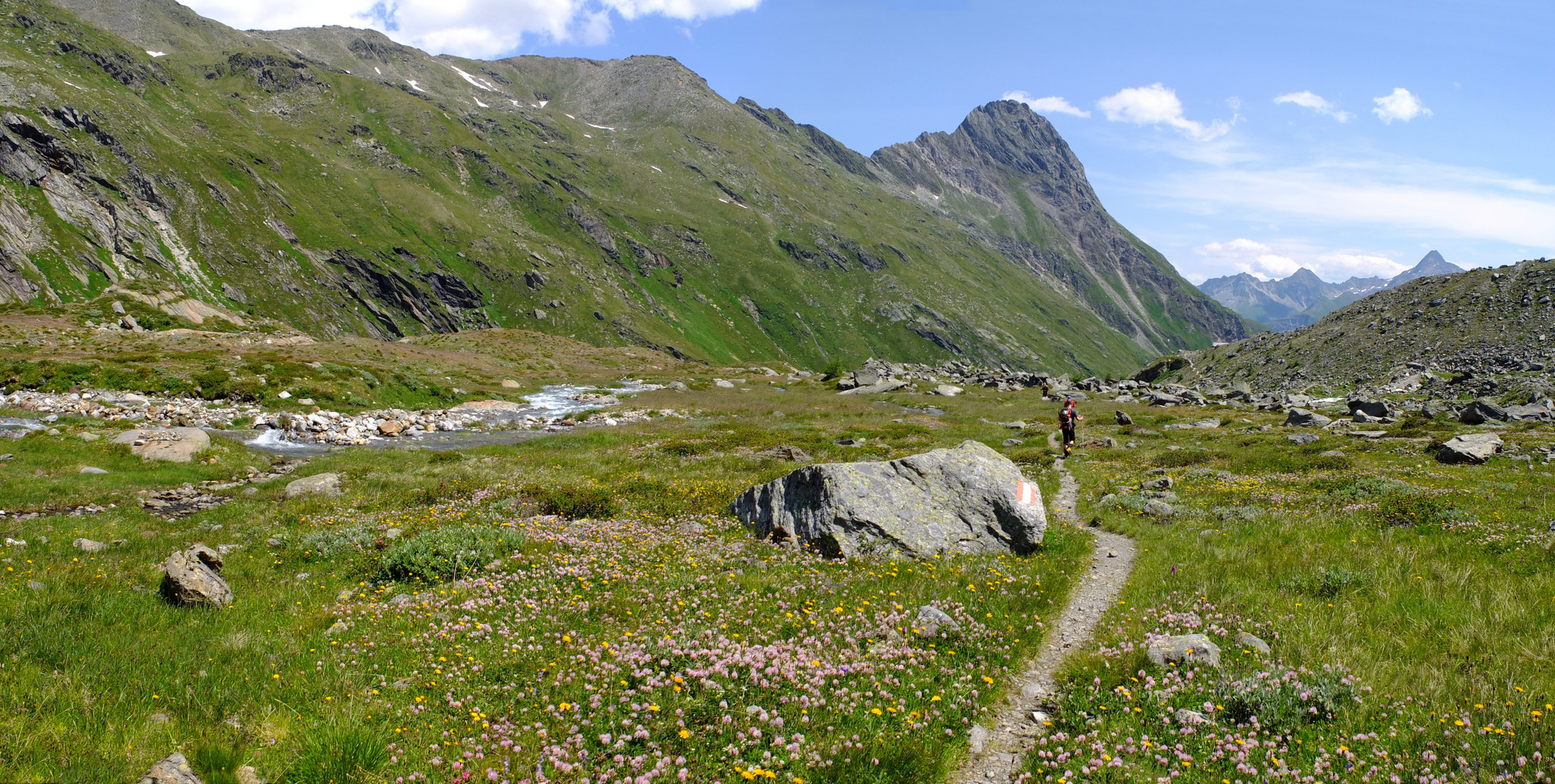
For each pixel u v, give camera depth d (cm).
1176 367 16162
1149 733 709
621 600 1078
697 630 941
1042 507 1514
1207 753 666
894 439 4072
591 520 1773
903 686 818
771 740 696
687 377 9438
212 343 7262
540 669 822
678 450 3444
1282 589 1117
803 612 1052
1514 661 798
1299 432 4159
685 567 1279
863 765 661
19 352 5453
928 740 713
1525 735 641
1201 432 4406
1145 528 1691
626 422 5403
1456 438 2842
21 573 1131
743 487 2248
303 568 1362
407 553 1282
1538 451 2769
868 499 1470
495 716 725
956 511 1488
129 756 606
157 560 1363
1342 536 1432
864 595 1141
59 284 17450
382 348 8450
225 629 955
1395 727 690
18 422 3306
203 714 695
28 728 632
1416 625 930
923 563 1352
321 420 4191
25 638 838
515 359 9888
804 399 7625
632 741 684
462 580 1199
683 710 727
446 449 3691
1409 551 1269
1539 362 8444
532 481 2467
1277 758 645
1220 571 1240
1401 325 11444
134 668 789
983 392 8606
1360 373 10806
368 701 739
